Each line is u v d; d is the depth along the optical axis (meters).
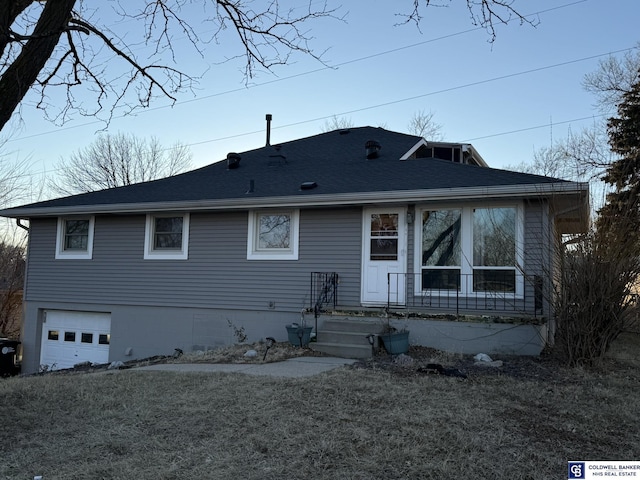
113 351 12.98
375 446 4.48
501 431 4.88
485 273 9.98
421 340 9.69
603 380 7.12
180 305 12.44
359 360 8.66
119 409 5.64
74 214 13.57
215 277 12.20
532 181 9.48
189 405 5.69
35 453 4.39
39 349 13.90
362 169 12.63
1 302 21.75
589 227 8.43
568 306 8.18
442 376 7.16
